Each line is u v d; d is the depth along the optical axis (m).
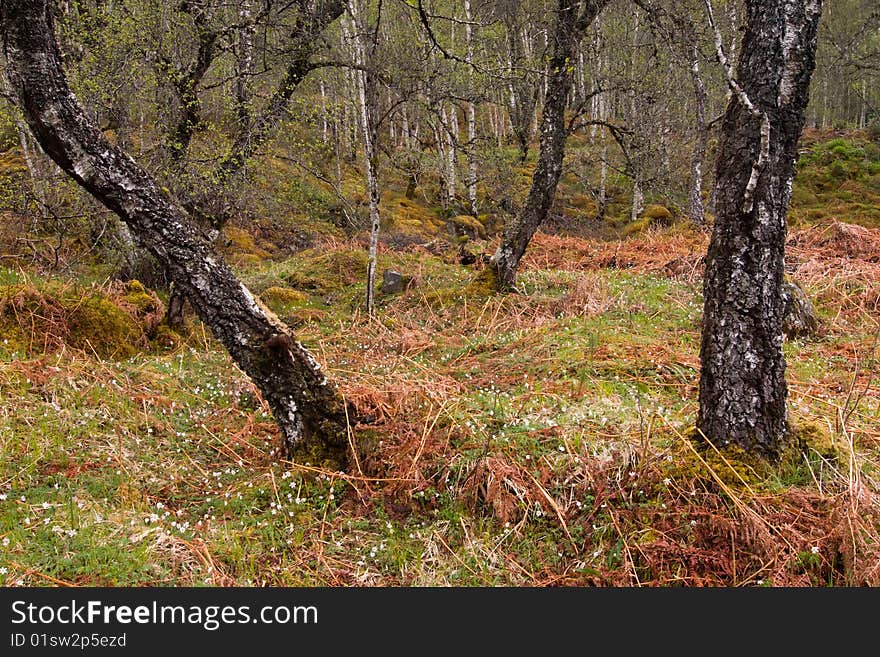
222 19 8.79
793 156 3.80
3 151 13.98
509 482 4.34
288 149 12.21
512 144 22.98
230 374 6.92
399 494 4.56
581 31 9.45
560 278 11.18
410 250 14.27
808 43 3.70
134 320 7.90
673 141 20.09
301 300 10.90
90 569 3.45
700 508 3.96
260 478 4.75
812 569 3.68
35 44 3.79
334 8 9.53
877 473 4.23
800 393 5.64
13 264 9.29
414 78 9.68
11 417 4.96
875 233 11.44
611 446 4.52
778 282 3.98
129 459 4.80
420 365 7.02
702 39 5.82
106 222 9.26
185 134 8.80
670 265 11.71
